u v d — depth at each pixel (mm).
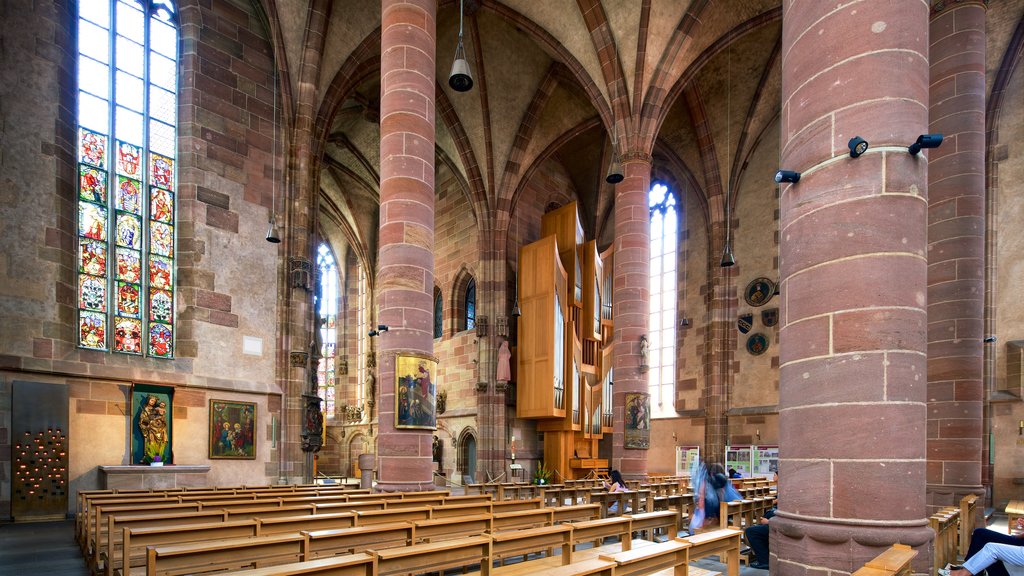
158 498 10547
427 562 4898
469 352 28250
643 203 19688
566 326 26219
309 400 19328
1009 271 20625
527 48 25078
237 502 9461
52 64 15547
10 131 14656
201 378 17281
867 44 5168
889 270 4918
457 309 30047
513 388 27109
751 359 25750
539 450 27688
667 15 19297
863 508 4730
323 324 41219
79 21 16453
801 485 5129
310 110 20125
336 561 4293
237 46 19453
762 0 20062
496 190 27453
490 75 25344
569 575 4172
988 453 20016
